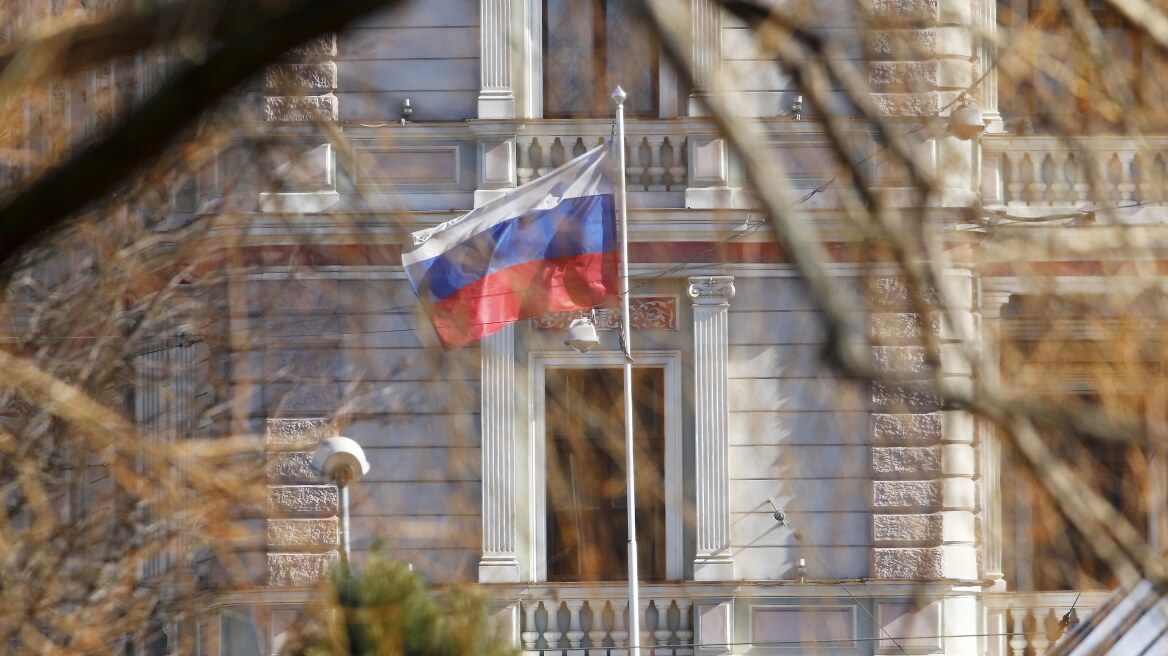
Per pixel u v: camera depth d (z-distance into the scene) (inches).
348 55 1817.2
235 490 1722.4
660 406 2950.3
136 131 896.3
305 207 2662.4
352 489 2861.7
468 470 2906.0
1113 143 1835.6
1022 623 2807.6
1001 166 2842.0
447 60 2970.0
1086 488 1103.0
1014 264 1683.1
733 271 2925.7
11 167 1550.2
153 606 2082.9
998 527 2856.8
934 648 2878.9
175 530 1871.3
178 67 898.1
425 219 2893.7
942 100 2410.2
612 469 2942.9
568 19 2910.9
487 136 2947.8
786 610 2906.0
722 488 2913.4
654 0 927.7
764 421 2928.2
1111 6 1180.5
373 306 2819.9
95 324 2135.8
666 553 2933.1
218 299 2527.1
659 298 2940.5
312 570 2770.7
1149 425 1209.4
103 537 1969.7
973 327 2445.9
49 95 1727.4
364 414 2613.2
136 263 2089.1
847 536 2923.2
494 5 2965.1
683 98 2861.7
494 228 2625.5
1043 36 1496.1
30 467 1825.8
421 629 1945.1
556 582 2888.8
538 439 2940.5
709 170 2920.8
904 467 2896.2
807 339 2920.8
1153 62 1494.8
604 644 2888.8
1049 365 1605.6
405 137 2928.2
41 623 1904.5
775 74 2667.3
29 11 1641.2
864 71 1296.8
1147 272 1542.8
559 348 2940.5
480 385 2925.7
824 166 2630.4
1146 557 1097.4
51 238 1150.3
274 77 1373.0
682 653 2886.3
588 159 2669.8
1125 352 1519.4
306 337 2778.1
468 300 2608.3
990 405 1002.1
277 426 2790.4
